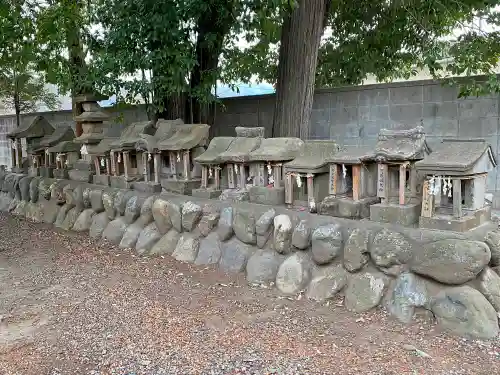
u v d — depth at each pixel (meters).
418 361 2.70
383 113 6.64
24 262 4.86
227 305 3.57
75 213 6.24
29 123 7.84
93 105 6.76
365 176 3.89
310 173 4.03
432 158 3.35
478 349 2.81
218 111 8.05
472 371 2.59
